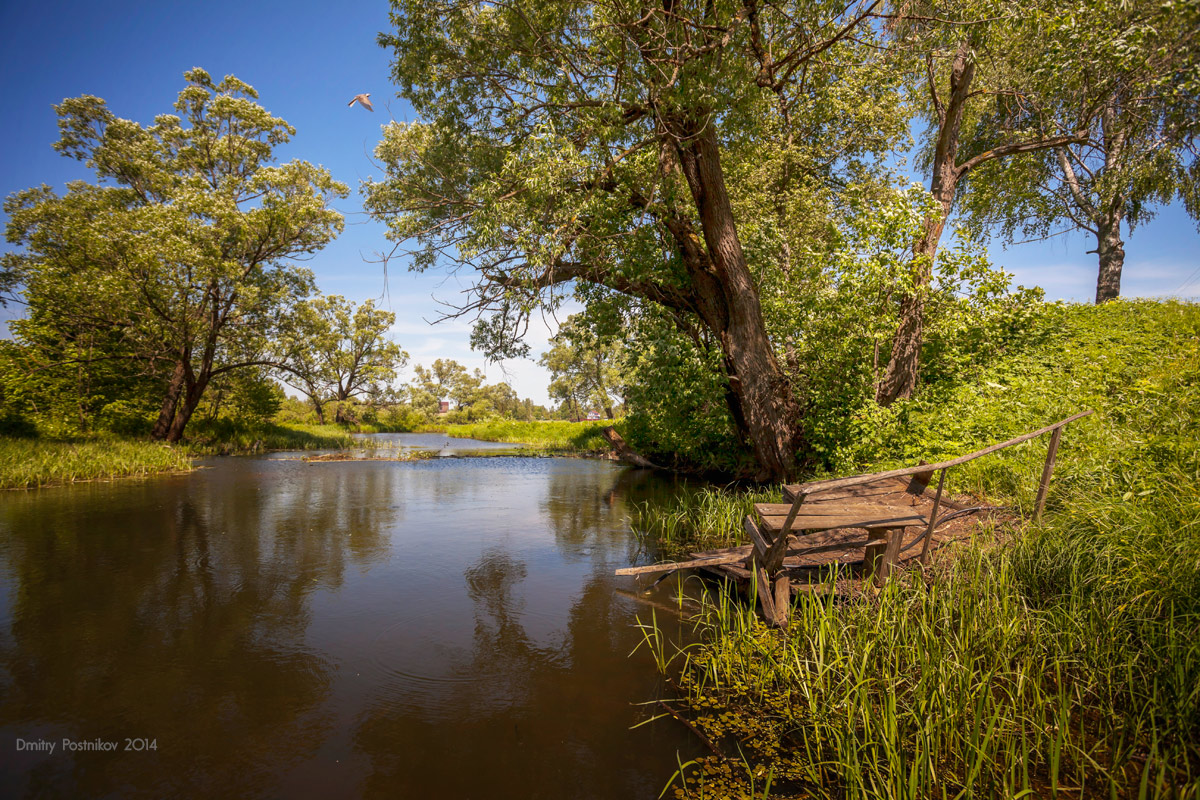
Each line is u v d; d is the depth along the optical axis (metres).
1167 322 11.33
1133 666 3.53
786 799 2.98
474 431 47.62
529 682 4.30
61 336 22.12
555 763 3.32
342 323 44.66
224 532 9.17
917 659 3.92
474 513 11.01
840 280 10.62
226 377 28.02
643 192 11.30
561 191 9.15
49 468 14.65
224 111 23.36
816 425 10.99
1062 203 17.69
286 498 12.65
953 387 10.38
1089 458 6.20
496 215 9.10
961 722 3.35
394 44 10.48
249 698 4.06
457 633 5.21
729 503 9.57
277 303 24.86
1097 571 4.30
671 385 12.36
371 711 3.89
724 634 4.91
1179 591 3.69
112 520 9.93
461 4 9.70
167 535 8.90
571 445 30.53
